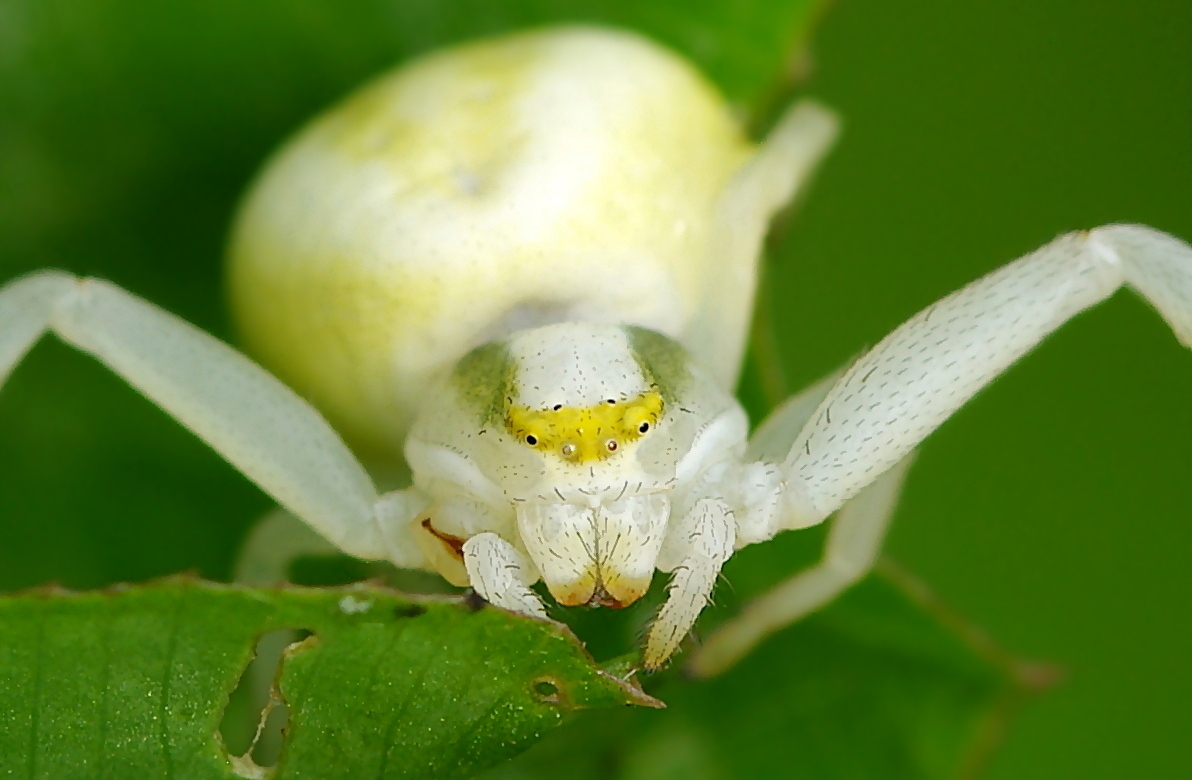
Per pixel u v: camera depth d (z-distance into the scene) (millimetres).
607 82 45
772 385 45
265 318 45
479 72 45
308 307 45
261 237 45
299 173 45
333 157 45
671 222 45
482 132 45
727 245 45
